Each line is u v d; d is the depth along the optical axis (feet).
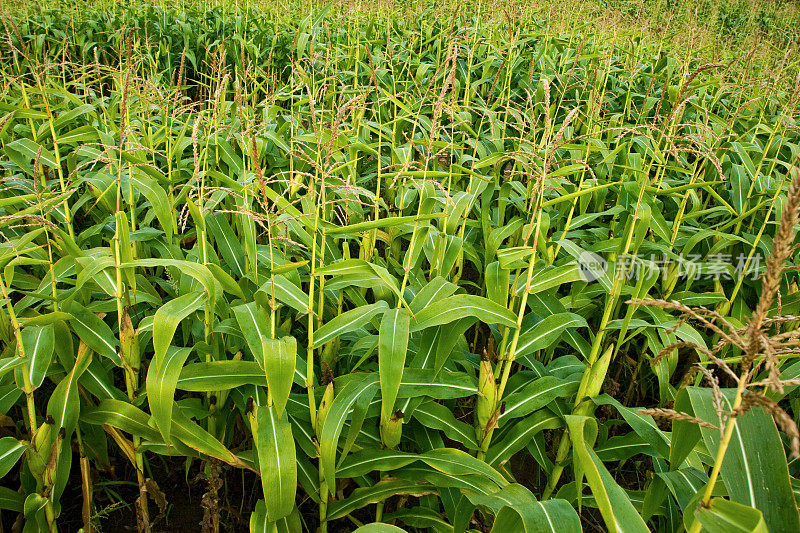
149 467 8.06
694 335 7.75
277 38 24.82
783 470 4.45
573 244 7.76
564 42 22.00
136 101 13.56
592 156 13.87
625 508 4.77
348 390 6.56
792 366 7.13
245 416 7.72
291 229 8.46
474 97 17.56
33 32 24.41
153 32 25.89
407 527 7.97
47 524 6.47
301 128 13.92
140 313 8.34
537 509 5.21
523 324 8.17
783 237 3.35
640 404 10.92
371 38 23.45
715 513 4.12
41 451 6.10
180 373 6.61
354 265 6.65
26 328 6.57
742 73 18.40
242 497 8.21
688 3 31.89
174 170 11.62
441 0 28.76
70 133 10.47
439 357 6.88
